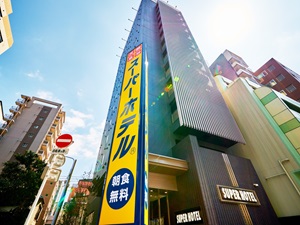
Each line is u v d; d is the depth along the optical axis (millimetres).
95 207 13453
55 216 6660
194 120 13234
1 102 32625
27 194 14078
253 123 16812
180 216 9375
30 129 39906
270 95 17141
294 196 11469
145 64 10141
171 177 10875
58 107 47531
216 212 8359
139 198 5074
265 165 13984
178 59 18906
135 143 6484
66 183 7734
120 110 8648
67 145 6289
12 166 16078
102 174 13031
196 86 16984
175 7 35625
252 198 10617
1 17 24422
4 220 12758
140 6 32969
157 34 26125
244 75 35031
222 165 11297
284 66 37625
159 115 14688
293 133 14117
